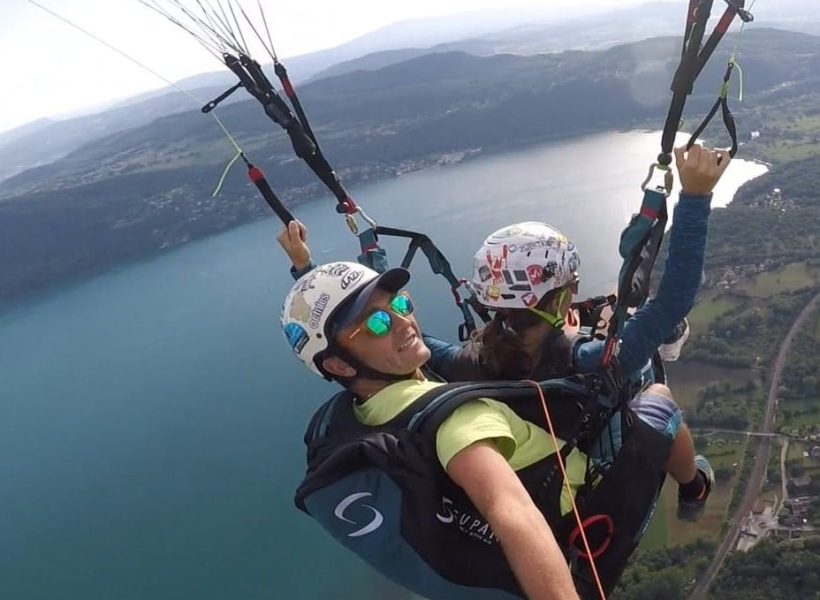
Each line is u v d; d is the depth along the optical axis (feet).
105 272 369.71
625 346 11.25
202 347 207.00
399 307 11.10
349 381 11.09
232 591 110.83
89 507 140.46
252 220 395.55
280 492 132.57
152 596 113.80
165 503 136.77
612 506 11.02
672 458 13.03
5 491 152.15
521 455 10.63
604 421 11.03
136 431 166.20
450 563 9.76
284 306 11.63
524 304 11.83
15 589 121.80
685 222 11.07
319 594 105.81
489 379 12.40
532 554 8.03
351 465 9.84
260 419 159.33
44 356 234.17
